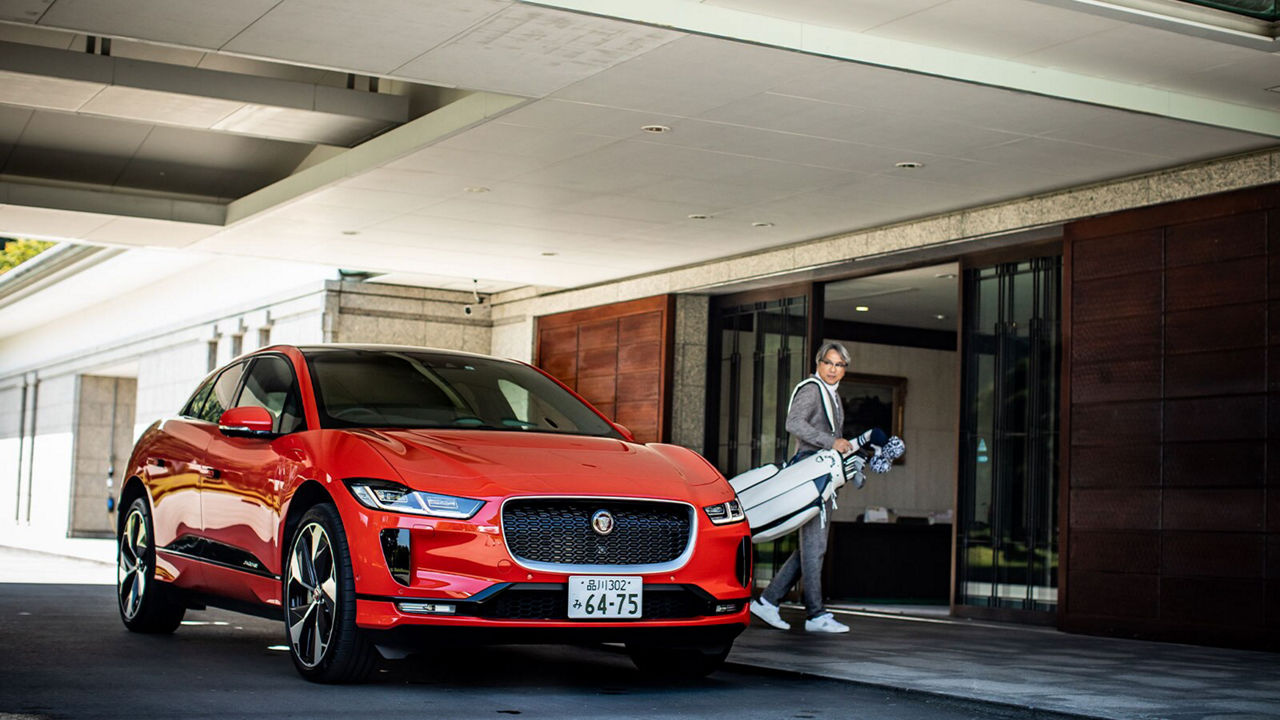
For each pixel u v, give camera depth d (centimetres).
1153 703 478
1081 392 860
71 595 911
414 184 938
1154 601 802
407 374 573
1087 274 863
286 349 591
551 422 566
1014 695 488
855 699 484
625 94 705
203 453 598
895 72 645
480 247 1181
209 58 904
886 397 1560
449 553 447
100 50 852
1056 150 779
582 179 905
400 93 881
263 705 421
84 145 1050
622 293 1343
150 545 643
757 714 434
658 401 1280
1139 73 674
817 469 751
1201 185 794
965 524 980
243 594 547
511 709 429
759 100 705
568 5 577
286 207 1034
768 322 1223
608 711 430
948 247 988
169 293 2061
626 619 462
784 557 1212
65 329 2581
